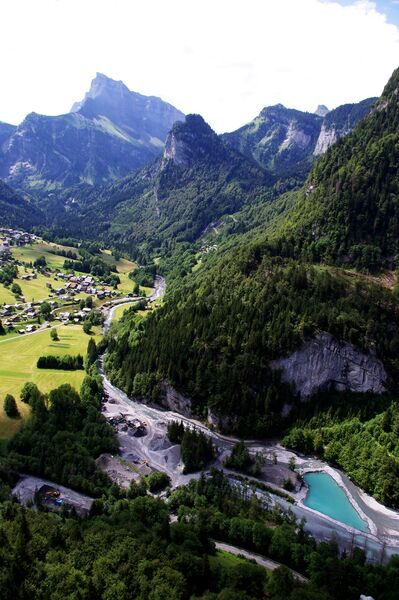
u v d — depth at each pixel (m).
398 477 164.25
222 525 138.88
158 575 111.19
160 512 139.12
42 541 120.25
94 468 164.38
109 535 124.31
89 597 107.50
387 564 132.00
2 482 154.12
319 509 158.50
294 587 113.94
